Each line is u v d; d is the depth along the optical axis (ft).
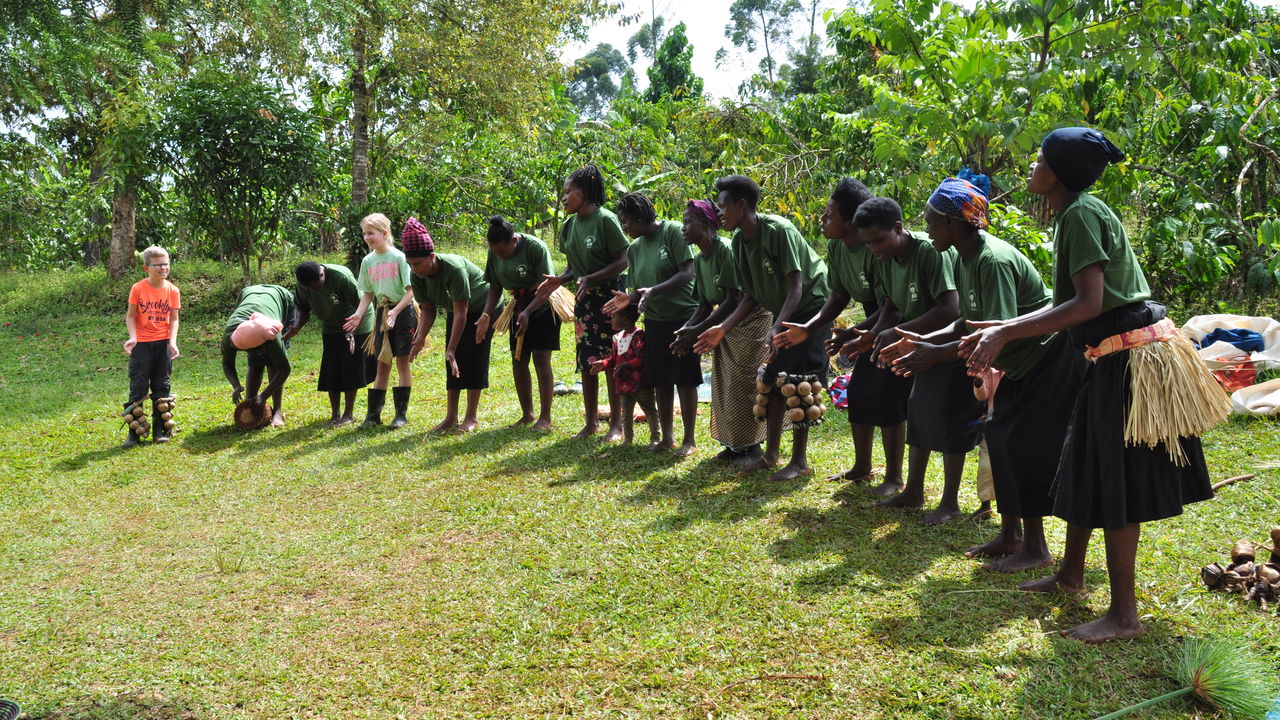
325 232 55.21
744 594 12.14
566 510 16.17
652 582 12.74
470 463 19.86
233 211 43.55
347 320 23.75
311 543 15.48
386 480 19.07
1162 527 13.05
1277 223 22.11
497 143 52.80
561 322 22.20
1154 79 27.22
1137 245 27.35
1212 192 27.22
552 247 56.65
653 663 10.53
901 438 15.47
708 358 28.22
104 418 27.07
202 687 10.73
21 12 9.97
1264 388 18.06
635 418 22.93
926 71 24.77
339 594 13.25
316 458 21.34
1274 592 10.71
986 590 11.66
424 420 24.57
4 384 32.35
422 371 31.68
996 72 23.27
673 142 52.47
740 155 34.30
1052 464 11.47
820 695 9.61
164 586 14.01
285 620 12.46
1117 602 10.12
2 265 64.28
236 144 41.73
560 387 26.96
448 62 45.24
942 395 13.67
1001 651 10.14
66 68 10.37
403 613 12.42
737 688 9.86
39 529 17.22
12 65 10.27
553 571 13.42
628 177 44.37
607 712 9.62
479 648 11.24
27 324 42.14
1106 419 9.65
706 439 20.52
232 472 20.61
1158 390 9.37
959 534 13.73
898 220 13.84
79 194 56.59
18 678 11.19
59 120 37.04
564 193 20.34
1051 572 12.06
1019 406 11.63
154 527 16.97
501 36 45.93
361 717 9.88
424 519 16.31
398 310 23.40
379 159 53.11
